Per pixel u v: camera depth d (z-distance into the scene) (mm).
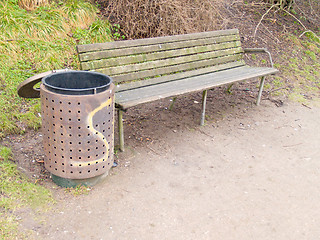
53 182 3199
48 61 4980
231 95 5730
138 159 3730
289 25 8211
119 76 4031
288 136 4539
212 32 5223
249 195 3268
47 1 5945
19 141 3791
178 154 3908
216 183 3426
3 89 4340
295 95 5844
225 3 7277
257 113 5152
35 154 3611
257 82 6254
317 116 5199
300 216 3018
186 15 5965
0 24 5090
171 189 3277
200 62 5020
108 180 3318
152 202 3066
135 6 5918
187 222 2852
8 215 2680
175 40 4680
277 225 2887
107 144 3119
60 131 2889
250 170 3699
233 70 5371
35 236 2561
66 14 5828
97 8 6402
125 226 2756
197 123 4695
